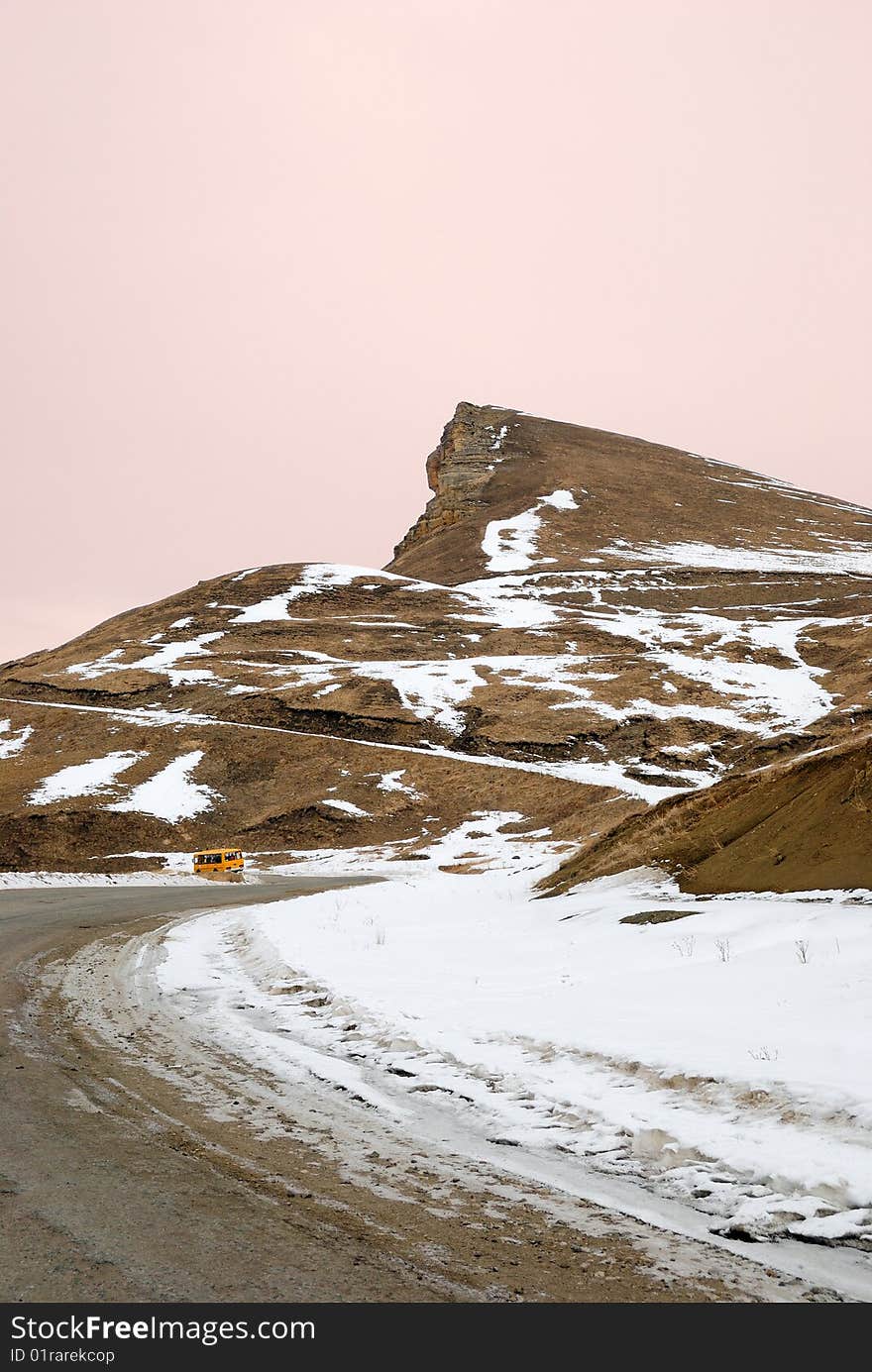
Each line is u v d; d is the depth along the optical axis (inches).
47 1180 203.6
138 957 593.3
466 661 4037.9
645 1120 240.2
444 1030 344.5
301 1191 203.5
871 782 567.5
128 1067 311.7
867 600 5113.2
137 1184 203.2
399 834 2576.3
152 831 2669.8
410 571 6663.4
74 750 3326.8
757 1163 208.7
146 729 3385.8
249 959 592.4
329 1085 294.7
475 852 2207.2
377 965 520.1
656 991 375.9
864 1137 212.1
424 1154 230.8
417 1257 171.8
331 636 4549.7
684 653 4101.9
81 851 2578.7
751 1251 177.8
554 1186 210.4
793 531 7244.1
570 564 6058.1
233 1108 266.4
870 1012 299.9
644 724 3196.4
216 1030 376.5
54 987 470.9
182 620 4980.3
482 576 5974.4
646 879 674.2
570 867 848.9
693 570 5940.0
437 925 710.5
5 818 2687.0
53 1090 278.4
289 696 3508.9
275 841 2598.4
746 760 2822.3
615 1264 171.5
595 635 4456.2
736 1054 276.2
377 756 3029.0
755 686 3609.7
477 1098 273.6
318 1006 420.5
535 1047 313.9
